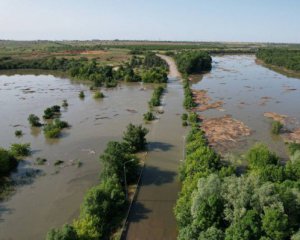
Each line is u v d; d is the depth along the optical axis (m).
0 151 60.69
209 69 195.12
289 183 41.12
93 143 74.50
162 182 55.94
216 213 36.53
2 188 54.72
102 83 150.50
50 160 65.56
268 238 31.69
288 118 92.12
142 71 170.38
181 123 88.50
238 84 145.12
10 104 112.31
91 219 41.41
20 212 48.06
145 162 63.78
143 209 48.09
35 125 88.06
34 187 55.03
